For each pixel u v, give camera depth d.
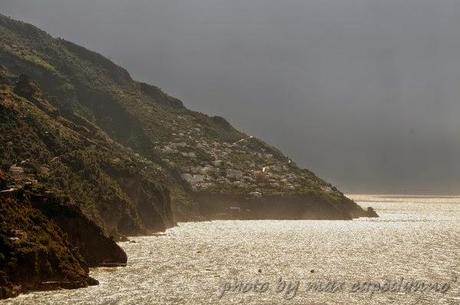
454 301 74.69
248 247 138.12
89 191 153.00
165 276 89.12
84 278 80.94
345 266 106.06
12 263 74.94
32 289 75.38
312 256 122.12
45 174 145.00
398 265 108.94
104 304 68.38
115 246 100.19
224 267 100.94
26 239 79.44
